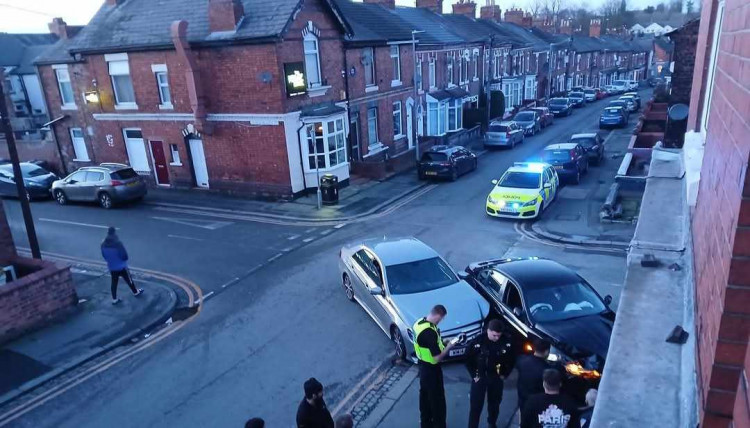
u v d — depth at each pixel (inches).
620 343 150.3
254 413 300.5
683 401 119.9
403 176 957.8
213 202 813.2
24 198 452.1
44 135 1375.5
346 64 898.1
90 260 573.9
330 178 762.8
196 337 394.6
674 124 514.6
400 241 433.4
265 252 575.8
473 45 1469.0
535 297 331.9
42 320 414.0
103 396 324.5
